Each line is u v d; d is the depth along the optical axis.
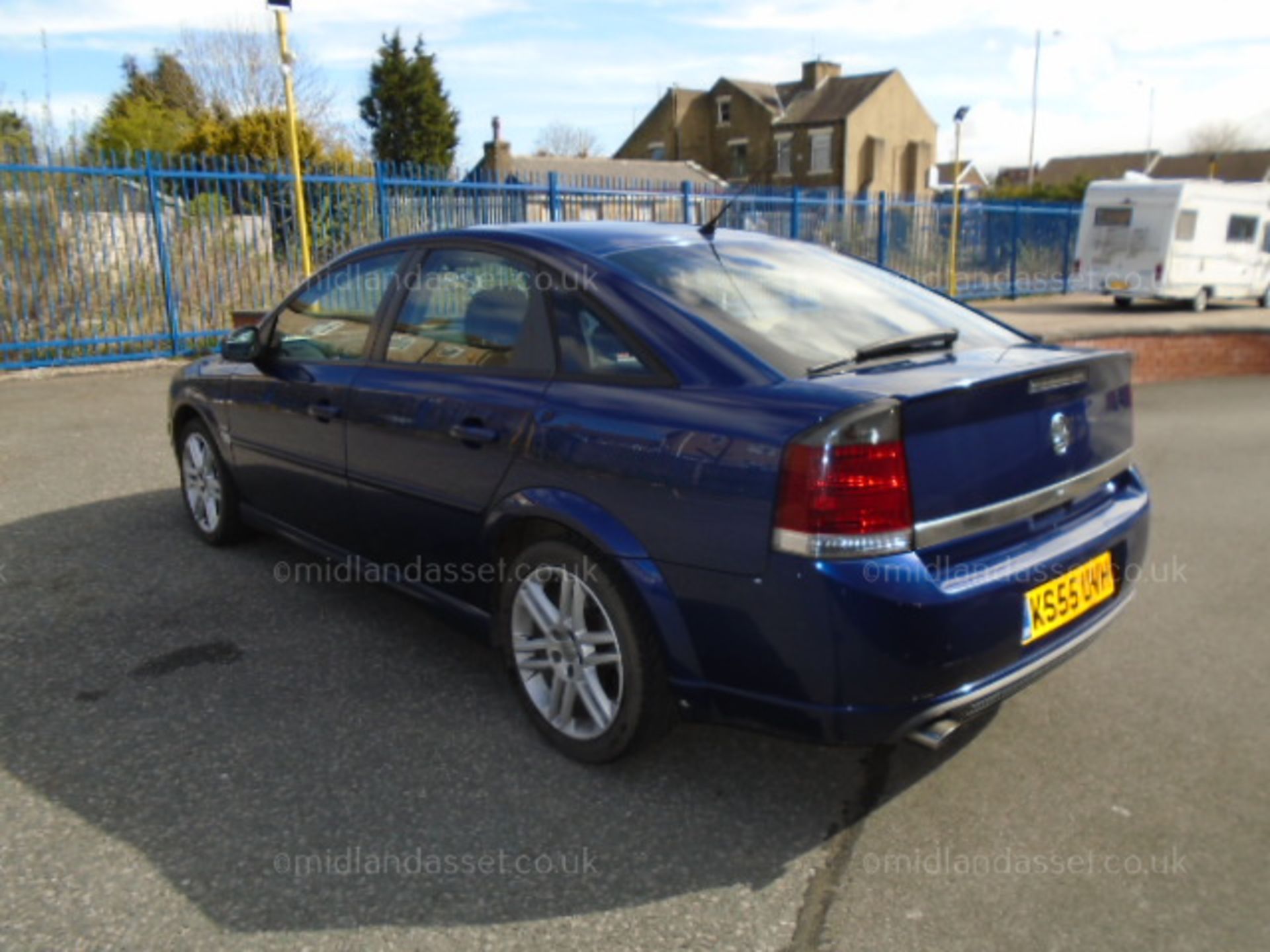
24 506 5.43
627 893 2.38
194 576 4.39
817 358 2.71
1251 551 5.05
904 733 2.41
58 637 3.75
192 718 3.17
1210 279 21.42
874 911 2.33
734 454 2.43
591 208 13.59
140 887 2.37
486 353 3.21
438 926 2.25
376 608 4.07
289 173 11.16
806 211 17.38
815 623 2.32
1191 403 9.80
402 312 3.58
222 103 26.41
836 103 52.03
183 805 2.70
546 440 2.86
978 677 2.46
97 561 4.56
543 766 2.93
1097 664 3.68
